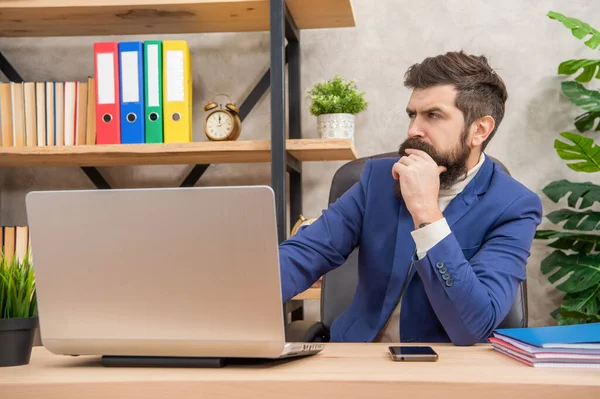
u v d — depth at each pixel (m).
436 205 1.20
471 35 2.31
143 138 2.06
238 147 1.95
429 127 1.37
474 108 1.37
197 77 2.39
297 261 1.39
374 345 1.05
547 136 2.28
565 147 2.06
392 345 1.05
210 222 0.79
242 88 2.38
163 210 0.80
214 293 0.80
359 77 2.34
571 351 0.80
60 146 2.02
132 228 0.81
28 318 0.89
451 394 0.68
